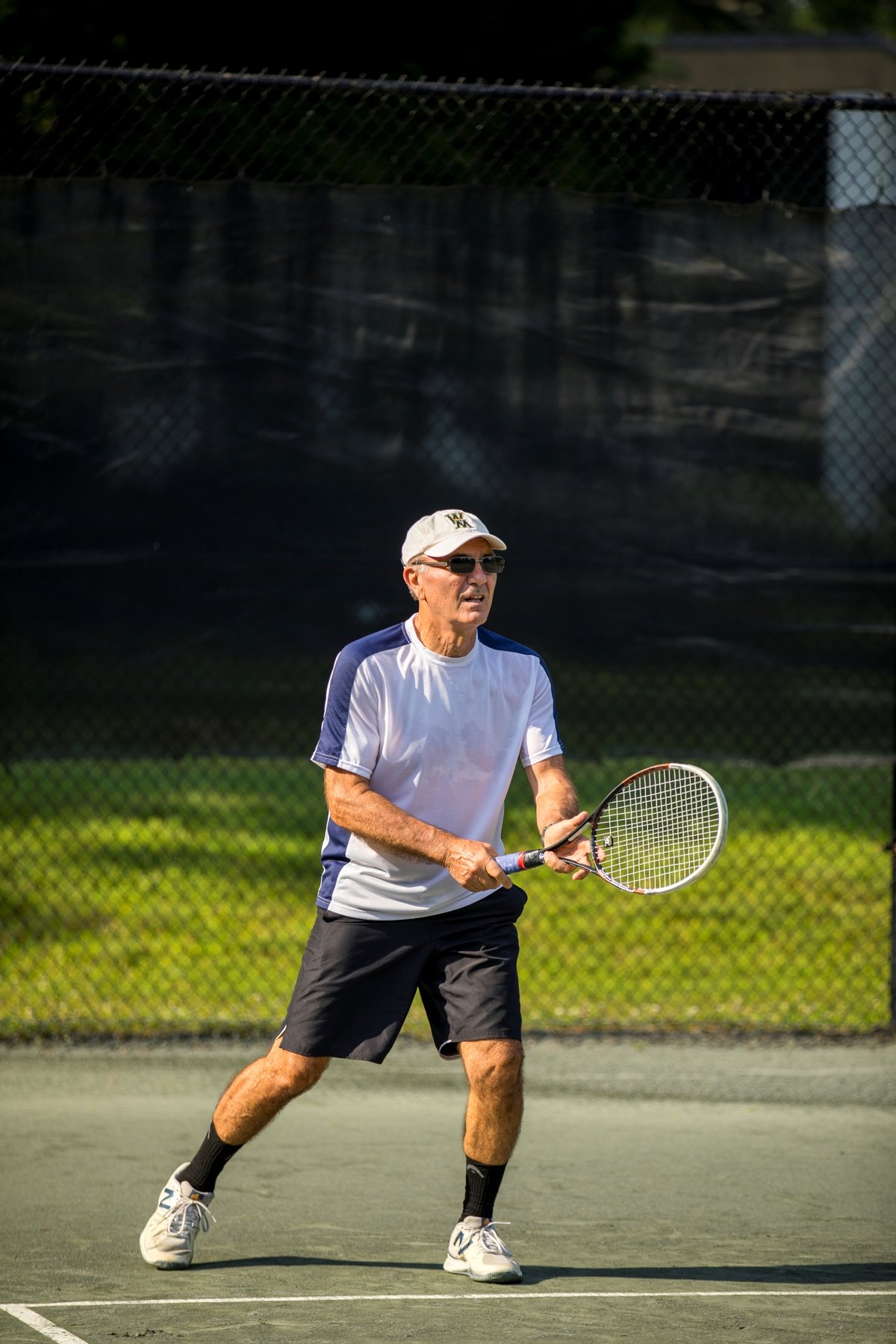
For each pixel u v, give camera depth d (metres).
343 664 16.05
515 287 24.20
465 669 16.16
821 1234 17.52
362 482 24.30
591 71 50.69
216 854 38.25
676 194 29.16
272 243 24.09
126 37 45.22
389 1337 14.46
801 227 24.31
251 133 29.81
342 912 16.05
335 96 30.20
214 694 24.42
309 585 24.34
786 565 24.52
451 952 16.11
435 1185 19.16
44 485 24.09
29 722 24.34
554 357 24.28
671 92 24.05
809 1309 15.30
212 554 24.27
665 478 24.39
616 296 24.27
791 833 37.75
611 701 24.52
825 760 24.56
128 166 29.67
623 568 24.44
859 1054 24.38
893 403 24.41
